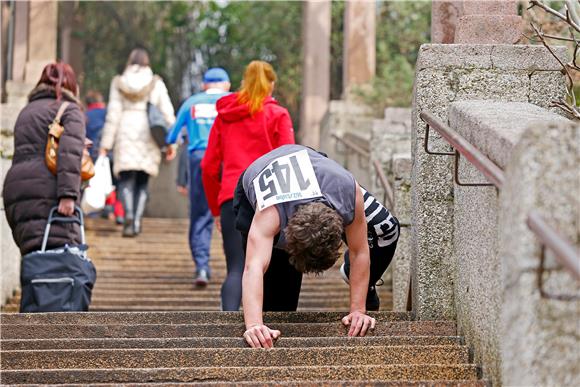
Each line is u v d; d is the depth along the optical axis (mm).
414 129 9742
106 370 7770
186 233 20438
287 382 7383
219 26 35031
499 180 6301
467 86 9508
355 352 8141
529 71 9508
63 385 7445
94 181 13312
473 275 8250
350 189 8289
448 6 11273
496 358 7305
